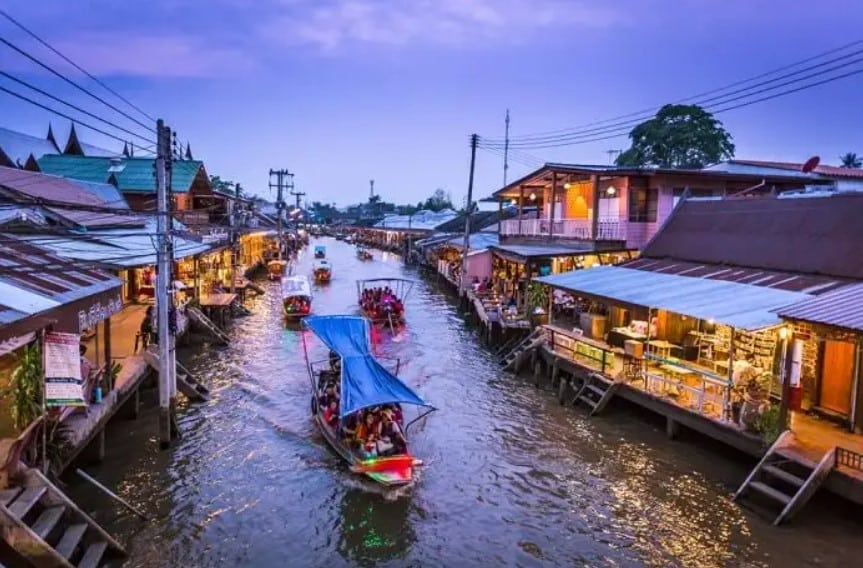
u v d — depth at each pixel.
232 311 37.34
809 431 14.50
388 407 17.95
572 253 27.94
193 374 24.47
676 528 13.16
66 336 12.19
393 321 36.31
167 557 12.18
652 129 53.47
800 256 18.36
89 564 10.62
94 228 23.56
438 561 12.40
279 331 33.28
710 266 21.28
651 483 15.12
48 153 41.19
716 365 18.52
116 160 39.19
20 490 10.30
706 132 51.44
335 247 116.31
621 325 24.22
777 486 13.46
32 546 9.17
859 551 11.88
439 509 14.31
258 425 19.17
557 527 13.52
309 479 15.61
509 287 35.50
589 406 20.30
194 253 27.23
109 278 17.12
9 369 12.41
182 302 30.17
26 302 11.78
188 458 16.56
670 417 17.17
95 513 13.45
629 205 28.03
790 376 13.72
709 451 16.70
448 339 32.47
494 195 40.09
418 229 76.81
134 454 16.56
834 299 13.95
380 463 15.52
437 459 16.92
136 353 20.92
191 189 41.56
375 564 12.29
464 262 41.41
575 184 33.28
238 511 14.04
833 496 13.20
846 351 15.16
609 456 16.77
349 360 18.91
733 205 22.67
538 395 22.34
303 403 21.31
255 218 72.00
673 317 21.53
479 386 23.66
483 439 18.25
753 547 12.22
